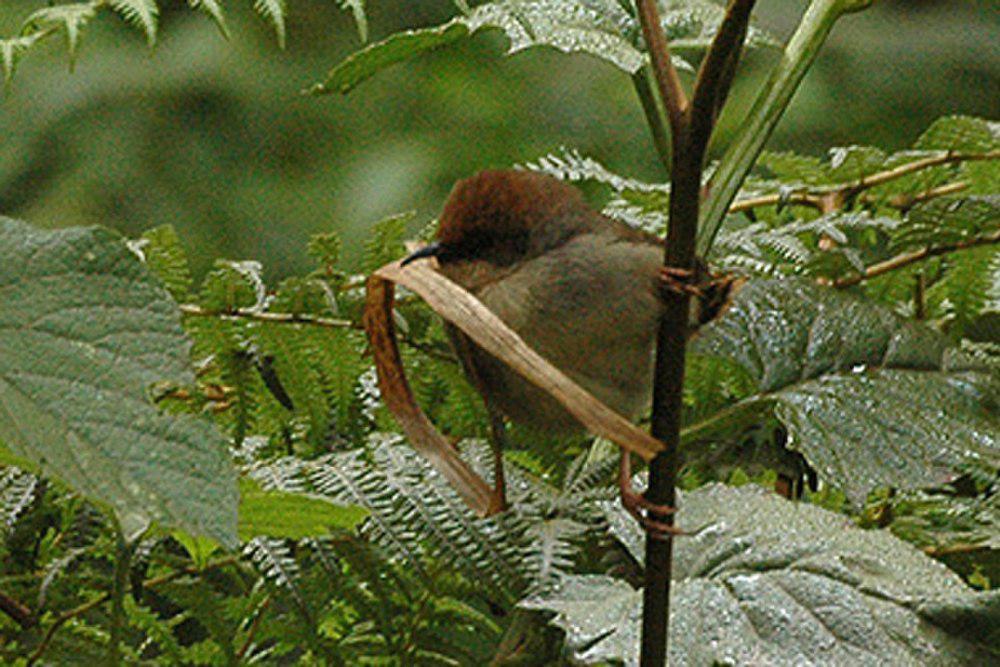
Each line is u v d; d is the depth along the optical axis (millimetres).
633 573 5199
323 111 12336
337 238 5859
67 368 3203
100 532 5223
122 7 5344
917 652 4473
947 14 12711
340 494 5059
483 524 5020
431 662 5145
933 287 6434
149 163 11875
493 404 5094
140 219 11680
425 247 5500
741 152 4363
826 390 5445
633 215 6324
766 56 12133
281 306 5672
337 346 5684
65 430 3117
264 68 12375
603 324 4965
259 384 5730
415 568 4949
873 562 4805
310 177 12055
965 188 6621
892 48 12477
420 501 5047
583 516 5242
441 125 12359
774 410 5492
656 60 4238
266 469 5207
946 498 5754
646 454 3701
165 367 3258
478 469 5395
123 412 3164
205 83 12156
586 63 12641
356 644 5254
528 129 12344
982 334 6375
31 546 5266
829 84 12484
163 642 5316
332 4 12805
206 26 12602
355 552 5090
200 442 3160
